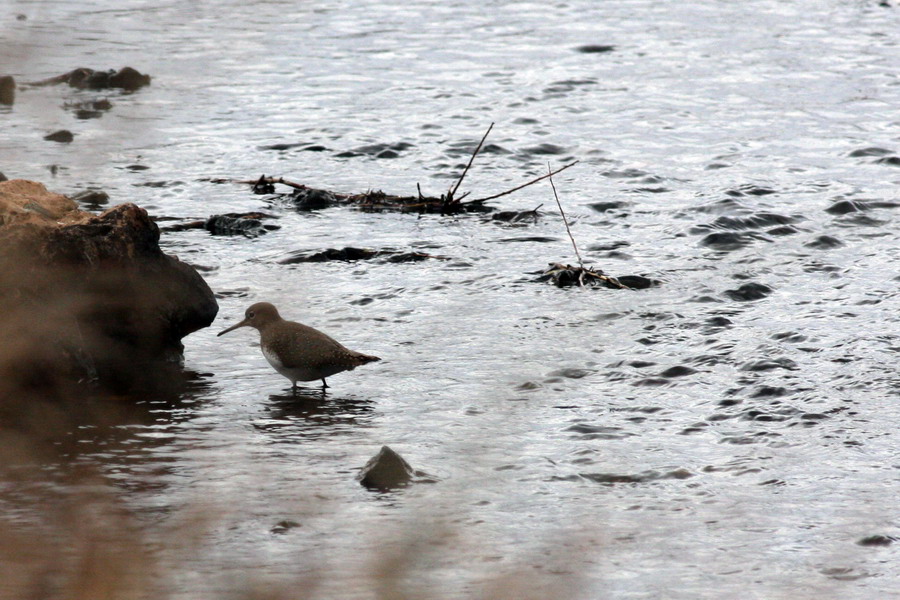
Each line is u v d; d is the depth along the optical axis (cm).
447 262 1777
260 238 1894
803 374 1306
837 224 1955
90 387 1296
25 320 1292
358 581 875
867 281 1662
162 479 1062
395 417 1217
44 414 1217
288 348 1273
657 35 3625
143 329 1368
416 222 1995
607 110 2805
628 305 1573
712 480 1062
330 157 2422
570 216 2036
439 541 942
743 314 1530
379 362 1380
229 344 1449
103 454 1116
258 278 1692
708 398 1253
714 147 2489
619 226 1977
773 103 2859
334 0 4062
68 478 1060
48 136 2447
